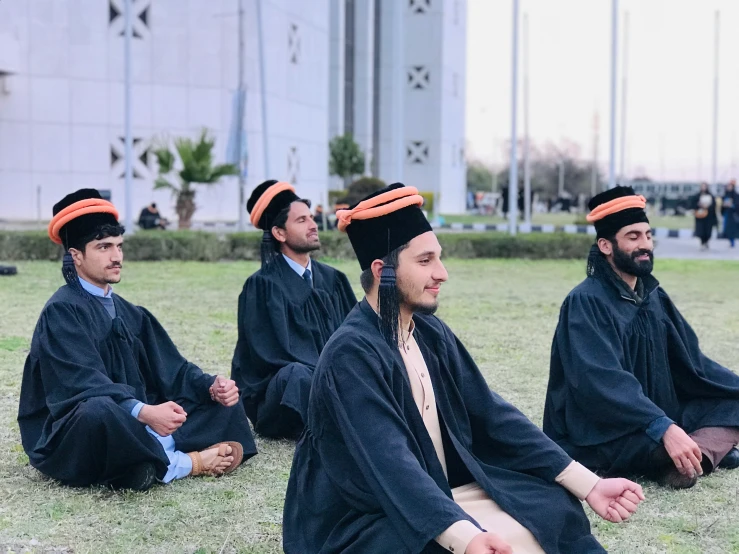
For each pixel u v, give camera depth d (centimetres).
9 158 2664
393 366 297
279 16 3119
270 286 553
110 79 2766
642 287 475
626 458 443
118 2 2764
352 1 4619
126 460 425
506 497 300
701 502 434
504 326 968
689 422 483
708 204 2244
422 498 270
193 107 2875
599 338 452
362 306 310
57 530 389
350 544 289
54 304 436
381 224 297
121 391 423
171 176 2817
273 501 432
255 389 541
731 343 880
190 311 1034
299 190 3347
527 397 641
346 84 4622
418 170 4906
